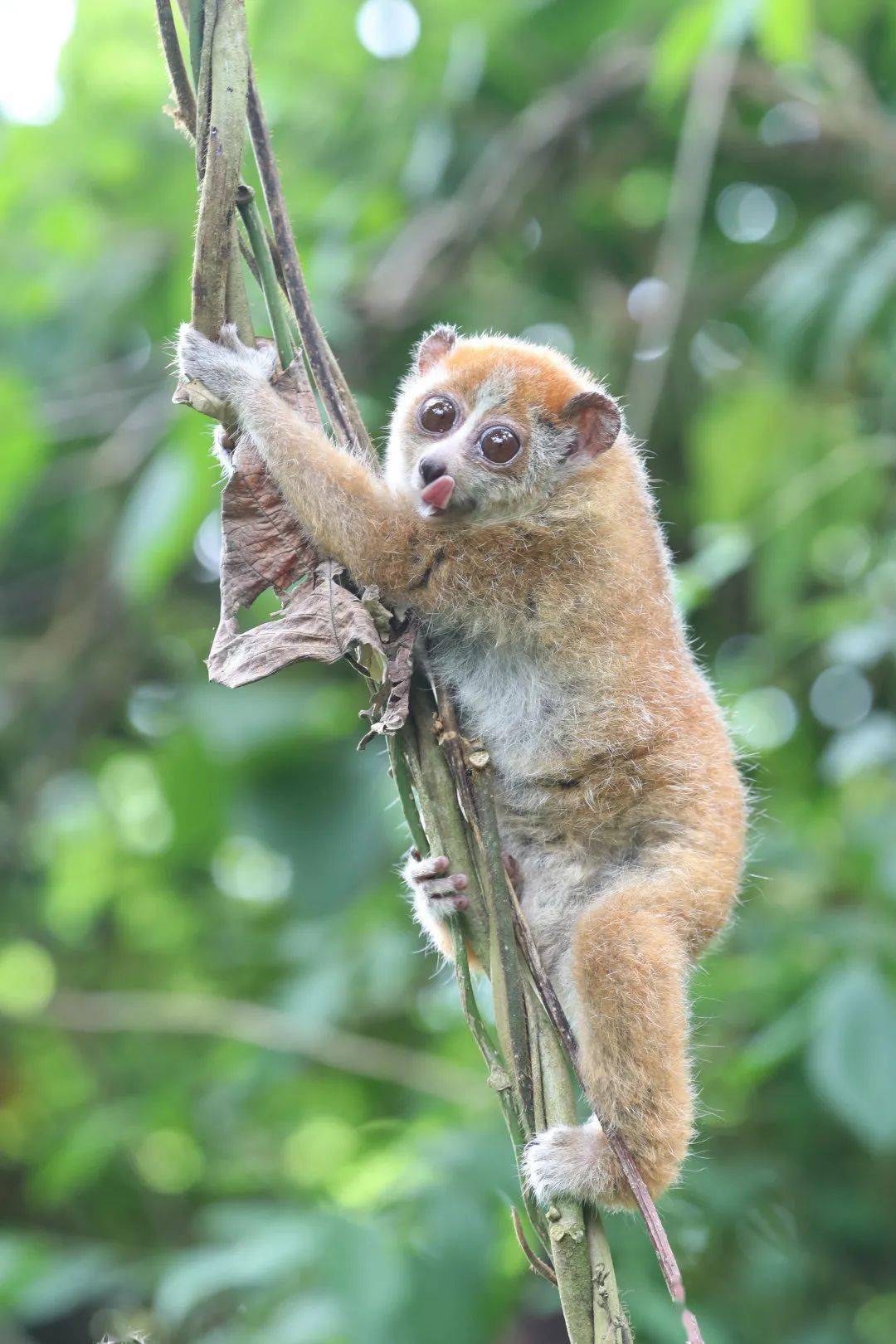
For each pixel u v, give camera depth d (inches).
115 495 547.5
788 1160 455.2
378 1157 425.1
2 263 509.7
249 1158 543.8
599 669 287.3
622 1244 383.2
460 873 230.7
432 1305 341.1
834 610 462.9
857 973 371.6
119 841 603.2
